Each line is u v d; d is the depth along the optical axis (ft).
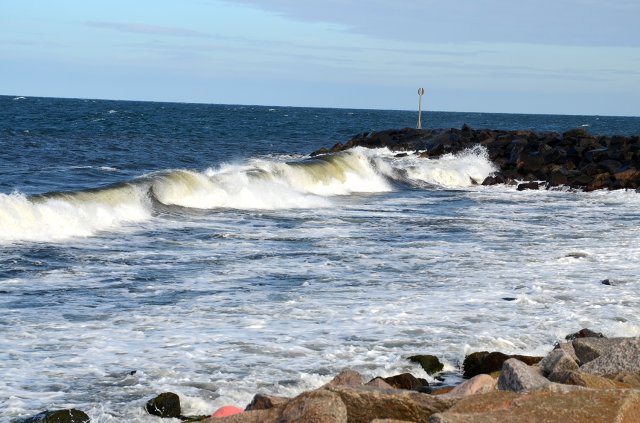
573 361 33.50
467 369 39.01
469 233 86.79
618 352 34.45
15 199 75.25
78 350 40.24
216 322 46.14
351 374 33.22
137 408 32.71
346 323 46.44
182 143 237.04
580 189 150.51
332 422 25.05
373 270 63.21
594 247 77.61
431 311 49.73
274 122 472.85
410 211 109.40
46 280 56.70
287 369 38.14
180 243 74.59
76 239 74.38
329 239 79.30
